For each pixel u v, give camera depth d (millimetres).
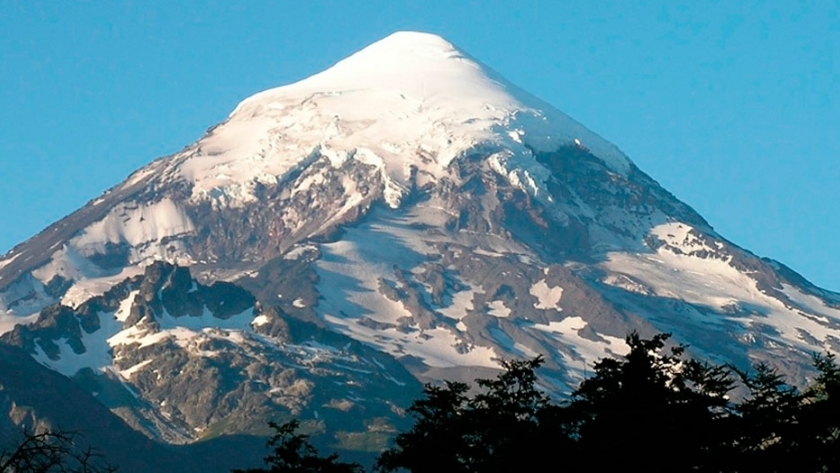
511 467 122750
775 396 121625
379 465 130000
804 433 117688
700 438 118188
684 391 123438
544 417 125438
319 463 124375
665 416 119188
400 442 129875
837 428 118250
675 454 117688
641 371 125125
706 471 117812
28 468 84562
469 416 128375
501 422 126812
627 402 120875
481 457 126625
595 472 119188
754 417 119125
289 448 125438
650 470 117688
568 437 124875
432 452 126562
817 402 118938
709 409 124500
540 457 121938
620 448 118562
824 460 116875
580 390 127000
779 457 117062
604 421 121188
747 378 125250
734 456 117625
